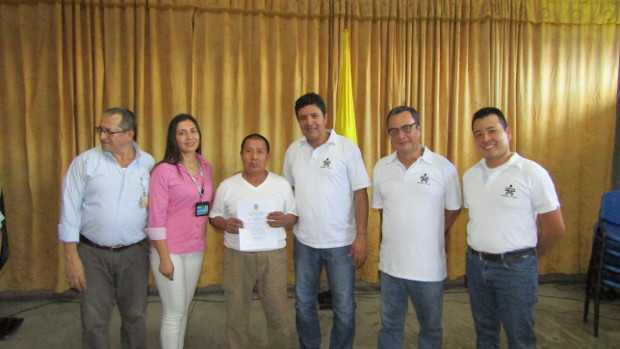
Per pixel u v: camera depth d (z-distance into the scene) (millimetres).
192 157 2072
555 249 3885
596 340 2713
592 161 3863
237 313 2123
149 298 3346
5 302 3256
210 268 3533
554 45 3750
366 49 3529
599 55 3801
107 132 1841
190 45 3342
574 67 3781
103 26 3248
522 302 1828
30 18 3191
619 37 3793
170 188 1946
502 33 3648
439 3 3559
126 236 1948
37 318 3000
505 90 3678
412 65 3609
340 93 3326
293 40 3465
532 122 3773
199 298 3408
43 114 3248
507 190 1835
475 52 3623
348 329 2168
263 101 3467
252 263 2109
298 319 2230
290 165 2268
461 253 3773
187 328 2887
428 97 3650
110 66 3244
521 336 1855
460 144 3672
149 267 2113
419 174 1926
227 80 3404
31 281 3330
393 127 1914
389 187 1994
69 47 3188
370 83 3568
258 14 3400
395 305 2020
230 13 3387
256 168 2109
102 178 1878
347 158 2119
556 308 3225
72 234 1874
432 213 1912
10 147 3252
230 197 2131
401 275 1952
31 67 3215
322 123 2094
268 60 3482
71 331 2811
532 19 3674
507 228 1832
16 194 3285
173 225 1979
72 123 3236
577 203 3871
